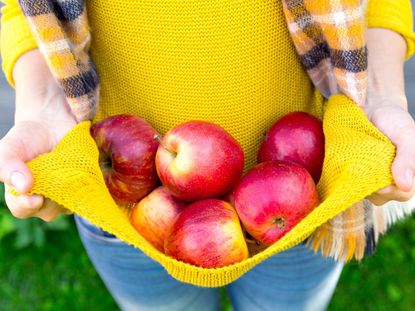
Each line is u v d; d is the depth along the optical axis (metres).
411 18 0.75
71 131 0.64
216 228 0.58
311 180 0.60
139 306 0.87
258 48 0.65
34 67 0.72
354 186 0.54
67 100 0.68
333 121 0.63
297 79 0.70
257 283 0.85
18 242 1.38
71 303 1.32
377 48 0.71
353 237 0.67
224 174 0.61
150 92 0.69
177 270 0.54
